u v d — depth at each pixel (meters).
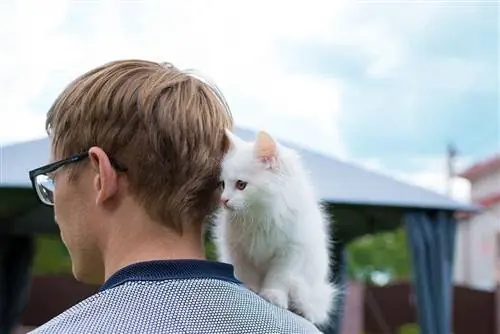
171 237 1.06
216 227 1.71
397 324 8.33
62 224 1.14
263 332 0.99
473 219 11.80
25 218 5.82
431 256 5.65
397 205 5.47
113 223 1.07
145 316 0.93
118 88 1.08
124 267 1.01
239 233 1.72
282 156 1.80
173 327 0.93
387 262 14.09
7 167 4.96
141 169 1.04
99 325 0.92
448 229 5.76
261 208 1.71
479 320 8.16
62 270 10.57
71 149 1.10
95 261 1.12
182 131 1.06
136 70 1.11
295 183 1.79
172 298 0.96
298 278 1.73
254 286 1.75
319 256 1.80
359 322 8.36
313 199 1.86
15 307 6.31
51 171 1.12
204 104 1.11
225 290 1.01
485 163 11.87
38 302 7.77
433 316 5.62
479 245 11.65
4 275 6.26
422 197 5.67
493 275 11.12
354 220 6.12
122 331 0.91
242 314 0.99
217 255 1.73
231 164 1.73
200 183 1.07
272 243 1.72
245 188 1.70
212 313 0.97
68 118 1.10
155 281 0.98
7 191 4.94
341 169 5.82
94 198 1.09
